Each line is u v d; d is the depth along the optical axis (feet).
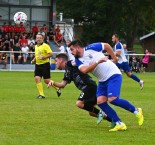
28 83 121.29
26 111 67.00
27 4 220.43
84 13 283.38
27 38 199.52
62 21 257.55
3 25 201.46
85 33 285.43
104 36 283.18
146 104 78.13
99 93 52.34
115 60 51.52
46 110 68.28
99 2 273.33
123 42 326.24
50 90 103.86
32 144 44.09
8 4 217.97
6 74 157.89
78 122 57.47
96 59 49.83
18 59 180.75
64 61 55.62
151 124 56.44
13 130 51.39
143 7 286.25
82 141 45.68
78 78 54.75
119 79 51.16
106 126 54.80
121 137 48.01
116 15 279.28
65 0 289.12
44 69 86.28
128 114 64.85
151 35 249.55
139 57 196.75
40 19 222.28
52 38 208.74
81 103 55.06
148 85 122.21
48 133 49.75
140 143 45.11
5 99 83.30
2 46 192.13
